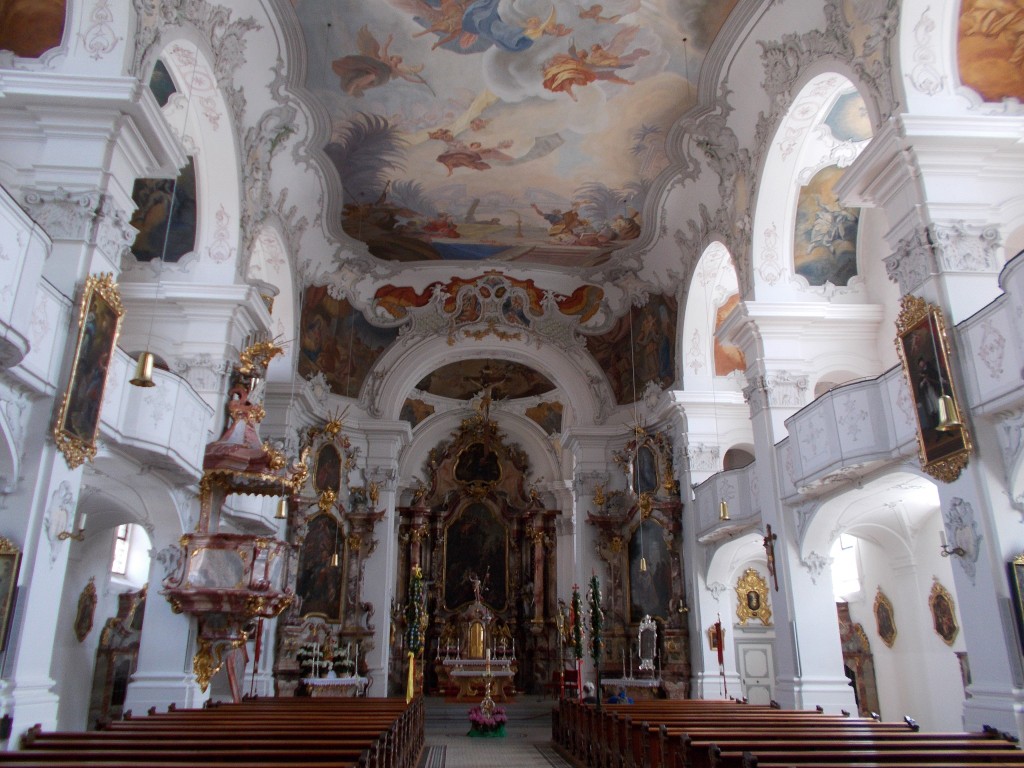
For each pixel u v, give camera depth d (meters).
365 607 21.02
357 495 21.73
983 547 8.66
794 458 13.38
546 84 15.19
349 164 17.69
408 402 28.55
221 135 13.70
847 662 17.55
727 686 18.16
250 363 13.58
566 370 23.38
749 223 15.12
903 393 10.76
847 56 11.52
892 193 10.52
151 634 12.12
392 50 14.24
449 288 23.38
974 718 8.55
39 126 8.99
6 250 6.83
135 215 14.19
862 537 16.30
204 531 12.33
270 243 18.00
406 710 11.47
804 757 6.20
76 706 15.16
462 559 28.12
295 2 13.10
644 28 13.70
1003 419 8.79
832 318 14.79
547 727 20.27
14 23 9.38
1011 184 10.12
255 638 17.33
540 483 28.95
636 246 20.91
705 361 19.81
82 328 8.36
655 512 20.19
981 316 8.90
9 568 7.45
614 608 21.06
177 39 11.17
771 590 14.39
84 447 8.48
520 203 19.36
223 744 6.82
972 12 10.16
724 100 14.98
